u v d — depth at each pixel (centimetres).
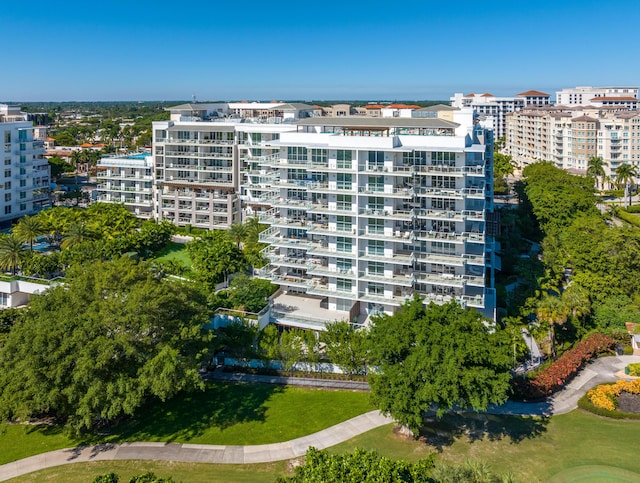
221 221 12175
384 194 7062
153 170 12962
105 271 5997
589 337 7262
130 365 5203
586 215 11994
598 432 5312
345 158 7269
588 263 8525
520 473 4697
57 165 18738
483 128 10675
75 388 4822
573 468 4756
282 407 5772
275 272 8356
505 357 4978
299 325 7306
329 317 7388
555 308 6956
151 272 6244
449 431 5334
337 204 7456
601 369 6738
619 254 8306
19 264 8925
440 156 7119
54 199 15762
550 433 5303
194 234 11850
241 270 8869
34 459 4903
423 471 3544
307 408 5744
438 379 4769
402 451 4997
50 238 11219
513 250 10056
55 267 8806
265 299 7700
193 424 5450
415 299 5775
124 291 5719
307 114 13500
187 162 12488
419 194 7100
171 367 4897
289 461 4853
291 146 7600
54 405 4803
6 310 7244
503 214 12369
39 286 8419
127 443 5131
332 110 13538
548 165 16262
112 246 9494
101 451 5016
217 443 5125
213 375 6481
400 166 7094
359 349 6156
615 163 18575
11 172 13400
